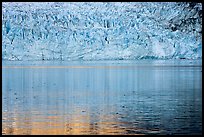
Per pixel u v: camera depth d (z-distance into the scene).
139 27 140.88
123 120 19.02
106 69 78.25
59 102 26.55
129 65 99.12
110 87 39.59
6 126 17.73
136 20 141.12
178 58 135.88
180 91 33.88
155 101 26.81
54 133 16.38
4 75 60.50
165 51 138.00
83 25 142.88
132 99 28.31
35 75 60.50
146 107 23.62
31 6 144.00
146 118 19.55
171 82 44.22
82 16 143.25
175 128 17.03
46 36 144.38
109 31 141.25
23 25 142.62
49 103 25.97
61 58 143.25
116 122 18.55
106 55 140.62
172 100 27.20
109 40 141.38
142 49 139.38
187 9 140.75
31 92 34.41
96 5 142.50
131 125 17.78
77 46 143.25
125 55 140.38
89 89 37.47
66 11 144.25
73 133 16.33
